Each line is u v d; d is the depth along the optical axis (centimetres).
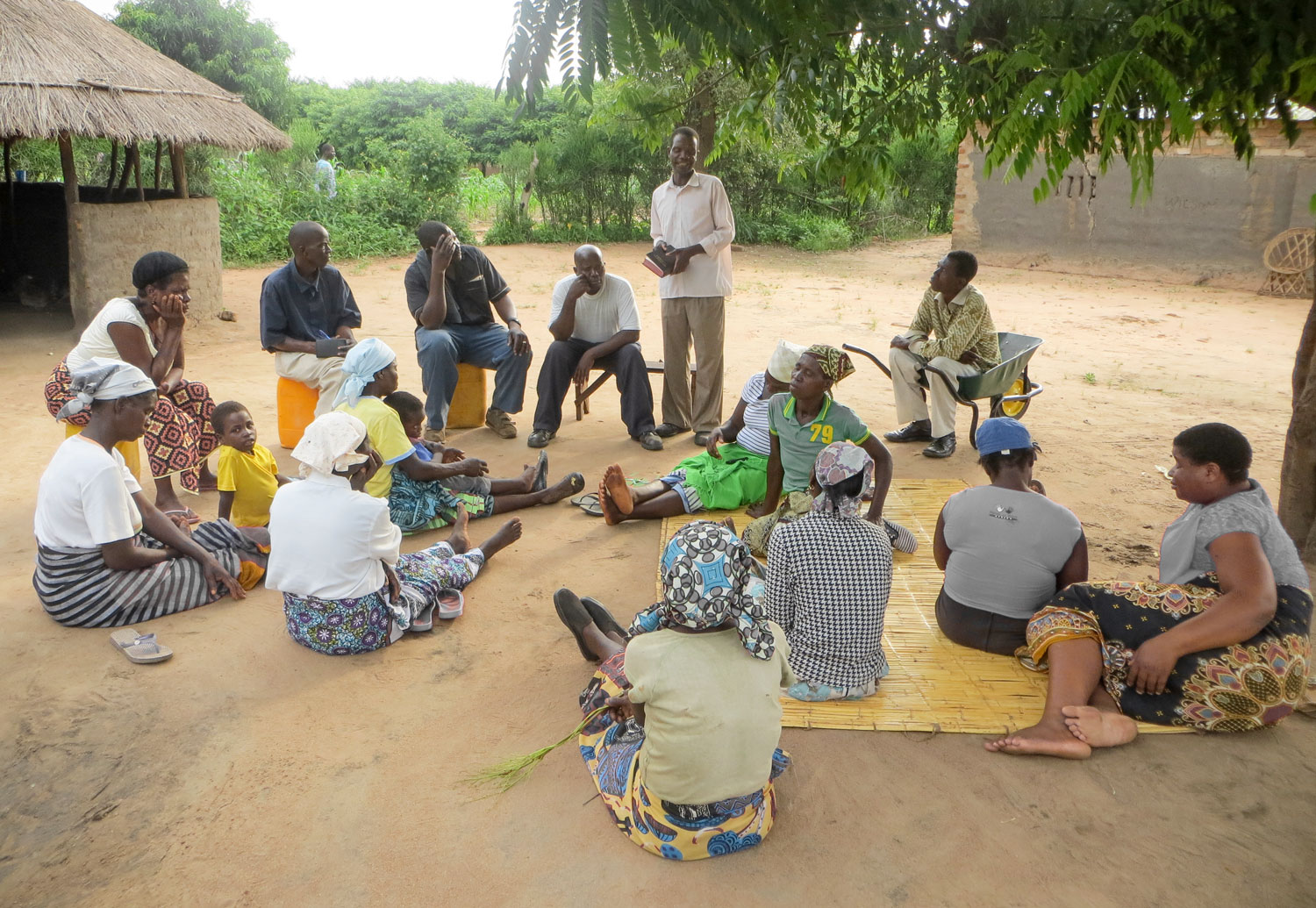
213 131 1095
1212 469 358
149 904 287
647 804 301
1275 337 1178
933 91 341
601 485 548
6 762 349
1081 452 707
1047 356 1051
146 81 1065
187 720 375
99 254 1052
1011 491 410
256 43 2786
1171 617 366
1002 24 301
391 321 1208
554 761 354
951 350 675
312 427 405
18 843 312
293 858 306
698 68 370
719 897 291
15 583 486
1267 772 347
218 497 608
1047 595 410
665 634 285
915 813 327
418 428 556
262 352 1016
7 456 666
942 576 497
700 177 694
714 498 561
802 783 341
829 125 396
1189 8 253
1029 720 375
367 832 317
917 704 386
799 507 488
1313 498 495
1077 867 304
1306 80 258
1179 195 1608
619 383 712
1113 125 247
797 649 384
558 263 1791
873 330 1205
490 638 441
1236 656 353
